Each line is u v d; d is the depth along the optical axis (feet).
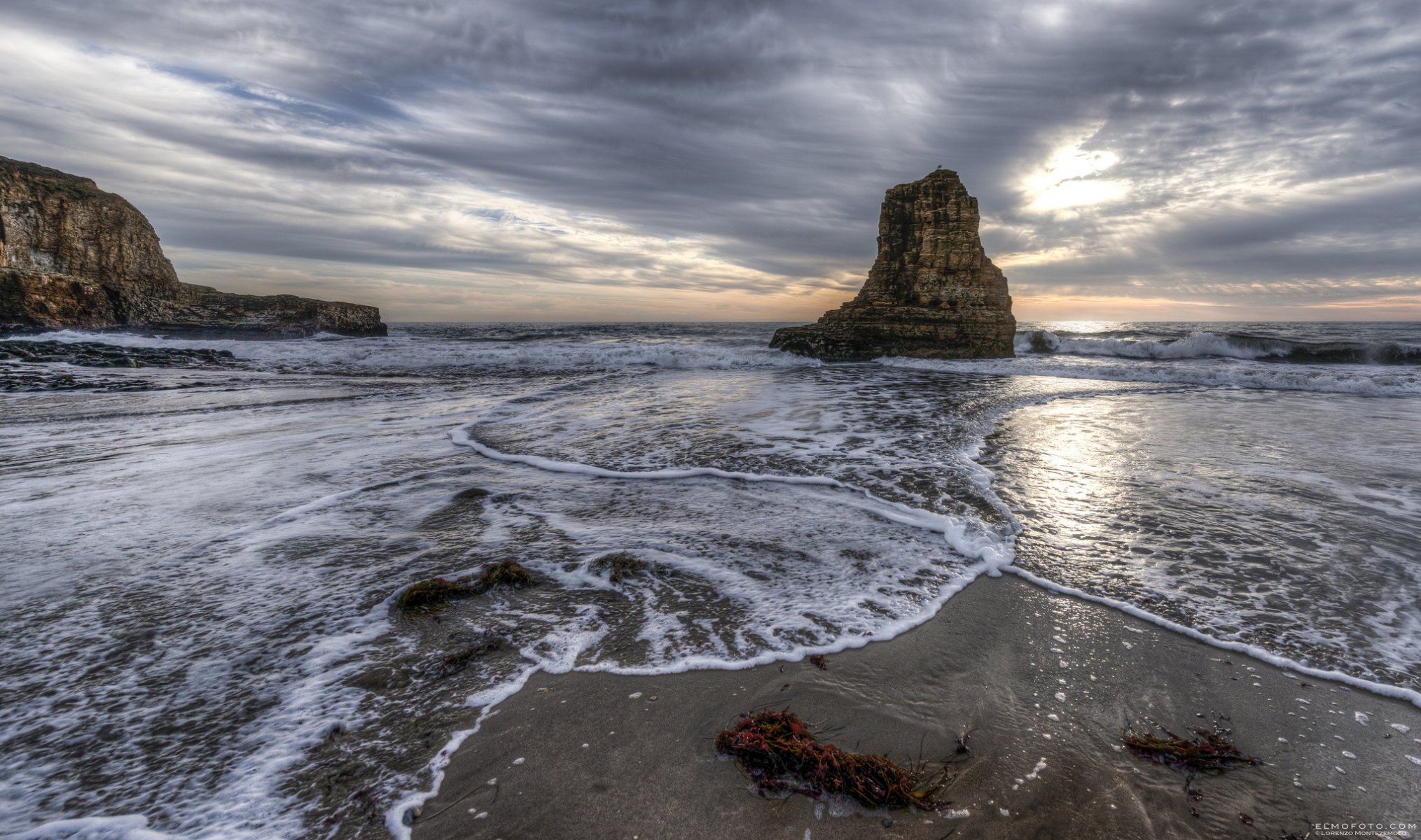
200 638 12.73
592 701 10.85
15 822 7.89
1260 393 56.65
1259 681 11.57
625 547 18.15
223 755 9.32
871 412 42.55
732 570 16.57
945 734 10.03
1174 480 25.17
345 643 12.69
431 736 9.88
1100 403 48.57
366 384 63.00
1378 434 34.86
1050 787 8.86
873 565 16.94
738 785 8.86
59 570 15.97
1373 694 11.16
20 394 49.67
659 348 98.84
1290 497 22.76
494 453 30.01
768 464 27.89
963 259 94.07
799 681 11.49
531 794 8.64
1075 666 12.10
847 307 106.93
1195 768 9.27
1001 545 18.15
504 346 105.40
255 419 39.60
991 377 72.43
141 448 30.40
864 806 8.46
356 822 8.12
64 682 11.06
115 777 8.79
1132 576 16.17
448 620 13.75
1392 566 16.47
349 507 21.68
